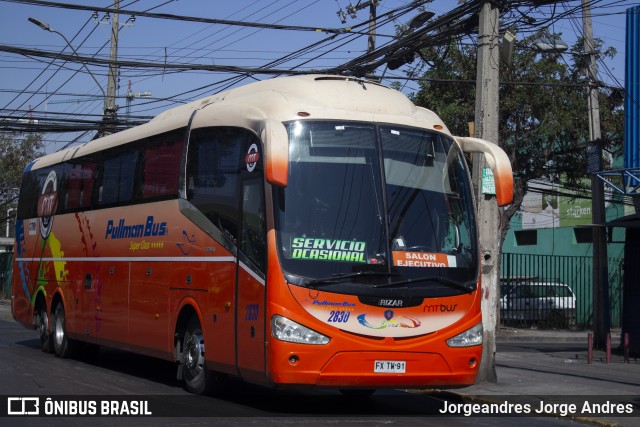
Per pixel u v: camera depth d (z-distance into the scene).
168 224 11.16
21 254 17.61
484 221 12.25
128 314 12.27
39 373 12.45
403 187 8.98
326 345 8.19
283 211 8.46
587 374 13.92
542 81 22.72
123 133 13.39
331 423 8.59
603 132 23.48
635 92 17.02
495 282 12.45
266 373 8.34
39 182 17.08
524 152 23.86
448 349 8.69
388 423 8.80
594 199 19.84
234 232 9.33
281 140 7.95
